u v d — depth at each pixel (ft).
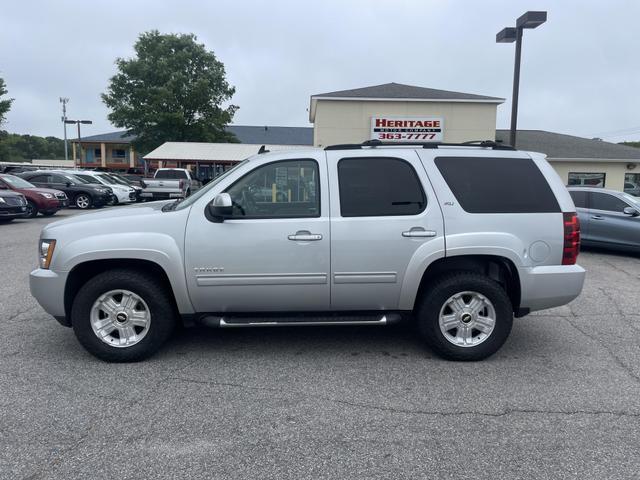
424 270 14.64
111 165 213.87
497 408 12.20
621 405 12.39
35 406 12.14
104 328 14.75
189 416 11.71
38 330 17.79
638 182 83.30
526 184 15.08
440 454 10.23
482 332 15.07
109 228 14.44
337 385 13.47
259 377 13.94
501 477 9.48
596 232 36.37
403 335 17.58
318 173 14.83
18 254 32.89
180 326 18.10
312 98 69.00
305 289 14.65
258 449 10.37
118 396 12.71
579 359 15.43
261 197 14.76
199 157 117.50
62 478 9.37
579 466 9.84
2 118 138.10
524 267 14.75
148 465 9.79
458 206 14.69
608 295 23.75
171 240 14.32
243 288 14.55
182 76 146.92
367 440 10.74
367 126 68.54
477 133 68.49
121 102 148.25
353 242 14.47
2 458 9.99
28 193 54.95
